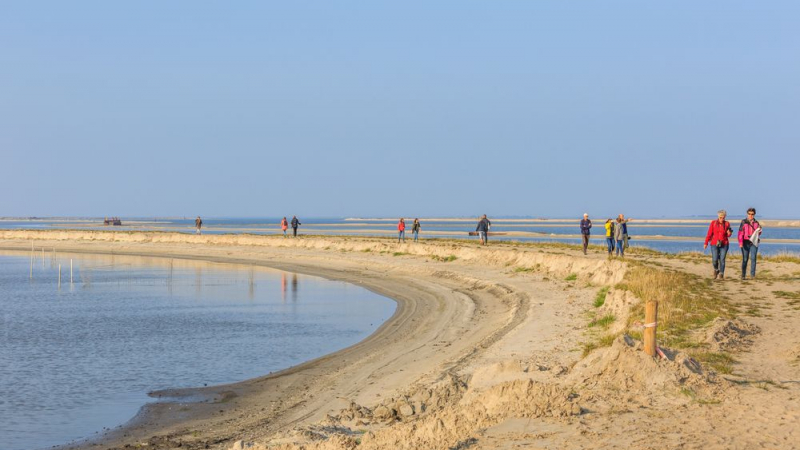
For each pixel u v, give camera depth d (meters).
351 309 33.91
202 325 29.75
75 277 52.56
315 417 15.44
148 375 20.73
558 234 101.06
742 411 10.20
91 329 29.02
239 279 49.50
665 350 12.59
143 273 54.94
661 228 168.62
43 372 21.20
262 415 16.28
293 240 70.94
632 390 11.44
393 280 44.53
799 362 13.73
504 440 9.34
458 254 48.47
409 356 21.42
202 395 18.41
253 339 26.33
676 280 25.34
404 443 10.10
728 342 15.67
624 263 29.91
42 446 14.63
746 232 27.44
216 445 14.15
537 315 24.62
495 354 18.52
